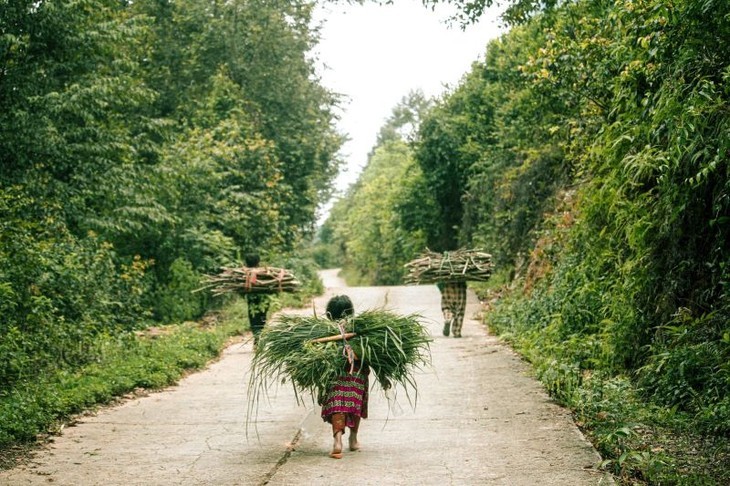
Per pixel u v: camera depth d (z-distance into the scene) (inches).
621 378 334.6
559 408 311.4
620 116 374.0
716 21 288.8
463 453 247.4
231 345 565.6
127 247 734.5
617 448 239.9
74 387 353.7
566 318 436.5
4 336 365.7
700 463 222.5
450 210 1384.1
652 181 377.7
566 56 449.1
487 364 434.0
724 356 281.7
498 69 1028.5
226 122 955.3
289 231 1082.1
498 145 1031.0
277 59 1172.5
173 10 1122.0
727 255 304.3
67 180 605.9
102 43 625.0
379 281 2059.5
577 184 598.5
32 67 579.5
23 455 255.4
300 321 258.2
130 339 465.4
